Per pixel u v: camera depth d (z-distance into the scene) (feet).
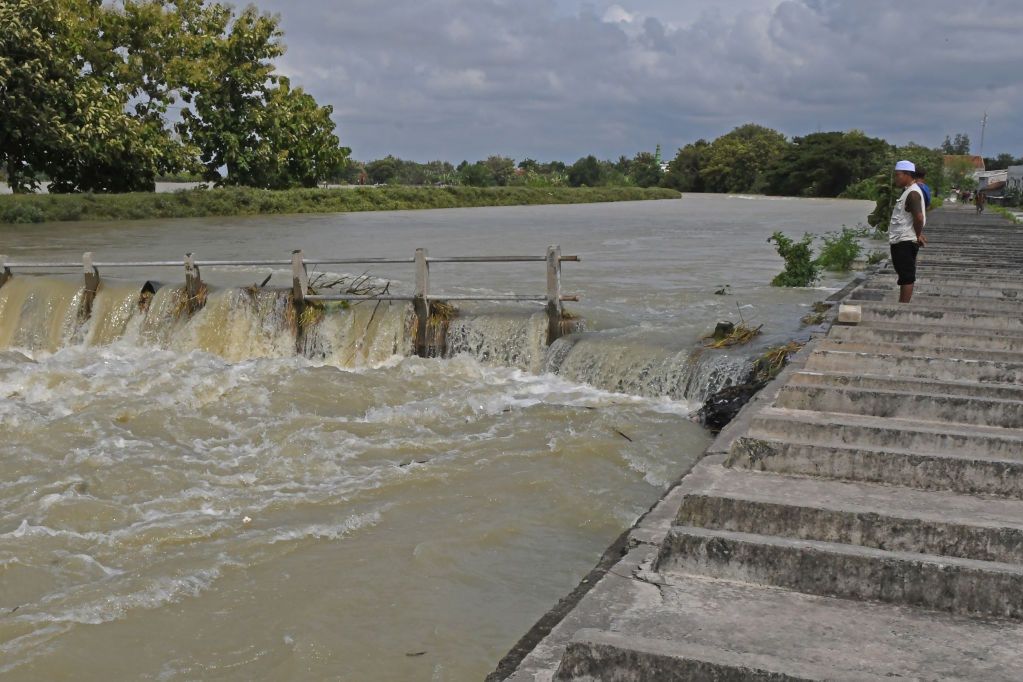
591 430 33.63
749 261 76.54
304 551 24.22
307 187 182.29
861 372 26.94
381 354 45.65
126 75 144.77
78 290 51.16
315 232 105.81
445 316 45.93
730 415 33.55
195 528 25.64
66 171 134.72
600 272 68.28
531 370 43.14
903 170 37.19
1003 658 12.10
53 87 119.14
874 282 47.85
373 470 30.40
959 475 17.89
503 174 380.37
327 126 179.83
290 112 169.17
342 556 23.89
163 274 63.36
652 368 39.01
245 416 36.37
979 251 65.10
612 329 45.21
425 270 45.14
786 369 29.14
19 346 51.21
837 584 14.03
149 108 152.56
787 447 19.12
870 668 11.80
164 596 21.85
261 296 48.26
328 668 18.86
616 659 11.53
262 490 28.73
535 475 29.53
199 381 39.96
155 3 152.87
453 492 28.32
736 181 387.14
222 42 161.68
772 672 10.99
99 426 34.53
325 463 30.96
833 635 12.72
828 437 20.39
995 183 253.03
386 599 21.65
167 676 18.78
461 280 62.49
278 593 21.98
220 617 20.99
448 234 106.01
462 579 22.74
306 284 47.88
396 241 94.84
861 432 20.18
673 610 13.46
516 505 27.35
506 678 11.78
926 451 19.43
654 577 14.58
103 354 47.73
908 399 22.26
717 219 144.77
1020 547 14.66
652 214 163.02
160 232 100.94
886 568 13.84
